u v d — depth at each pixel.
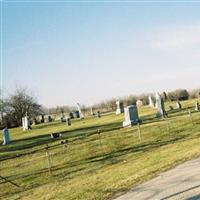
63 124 58.91
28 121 63.16
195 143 23.50
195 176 14.53
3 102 92.81
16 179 22.17
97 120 54.84
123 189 14.54
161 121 37.78
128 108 37.31
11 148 36.28
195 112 42.72
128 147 26.98
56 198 15.19
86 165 23.00
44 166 24.72
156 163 18.88
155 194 13.05
